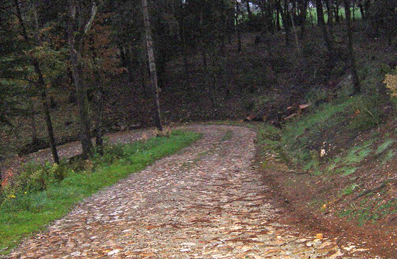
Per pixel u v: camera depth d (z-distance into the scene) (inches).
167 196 362.6
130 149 798.5
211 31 1660.9
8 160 1158.3
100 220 294.4
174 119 1627.7
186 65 1817.2
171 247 202.1
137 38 1592.0
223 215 274.1
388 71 656.4
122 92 1868.8
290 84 1483.8
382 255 145.9
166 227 250.5
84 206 359.6
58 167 526.9
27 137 1433.3
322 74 1323.8
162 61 1831.9
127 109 1736.0
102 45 855.1
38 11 789.2
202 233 227.1
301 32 1952.5
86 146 651.5
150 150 731.4
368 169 273.1
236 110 1529.3
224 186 397.1
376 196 213.6
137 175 515.2
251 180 418.6
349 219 205.3
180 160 620.1
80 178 485.1
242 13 2338.8
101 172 523.5
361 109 460.8
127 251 201.9
